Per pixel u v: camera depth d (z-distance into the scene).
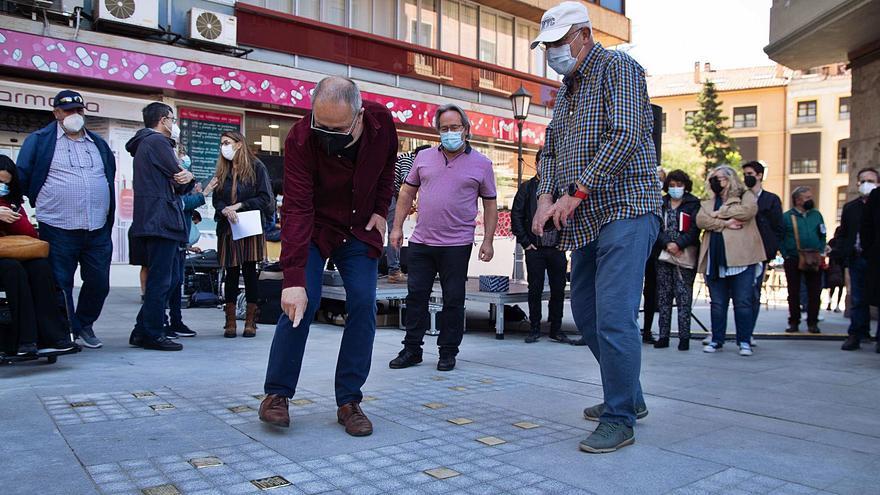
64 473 2.44
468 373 4.73
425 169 5.02
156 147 5.14
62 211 4.93
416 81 15.86
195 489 2.32
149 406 3.45
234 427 3.11
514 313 7.88
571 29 3.12
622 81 3.01
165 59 11.70
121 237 11.82
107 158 5.25
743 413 3.70
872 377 4.92
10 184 4.66
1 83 10.55
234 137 6.04
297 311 2.87
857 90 10.13
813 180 57.75
